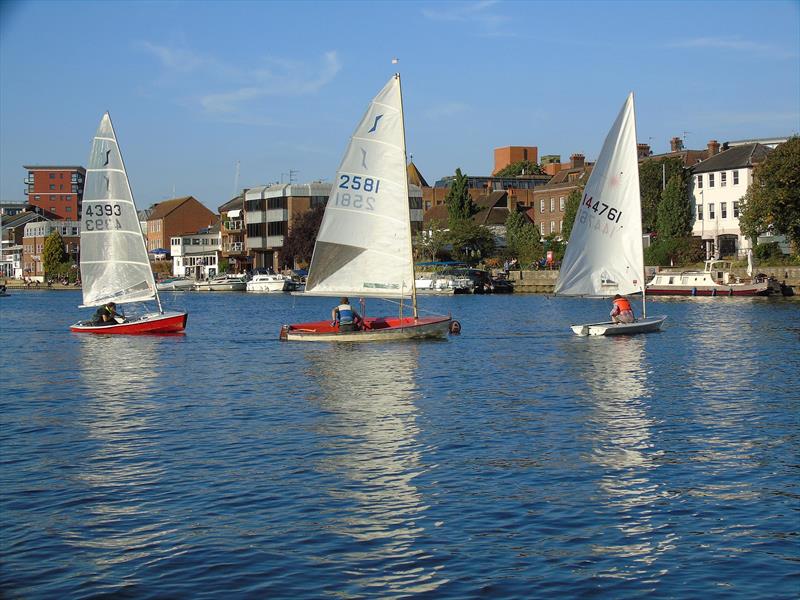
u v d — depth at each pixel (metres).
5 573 14.42
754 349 44.56
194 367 39.38
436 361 40.22
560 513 17.02
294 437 23.80
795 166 88.81
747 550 15.11
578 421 25.75
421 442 23.02
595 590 13.66
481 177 191.62
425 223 150.62
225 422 26.11
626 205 50.19
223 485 19.09
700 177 120.19
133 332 56.94
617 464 20.55
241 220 180.25
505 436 23.69
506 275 128.62
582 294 50.62
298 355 43.22
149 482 19.41
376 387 32.66
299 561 14.84
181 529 16.34
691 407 27.98
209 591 13.71
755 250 104.25
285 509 17.42
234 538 15.88
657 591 13.60
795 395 30.14
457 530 16.17
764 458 21.03
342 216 46.84
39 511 17.44
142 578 14.20
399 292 46.97
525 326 62.28
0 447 22.95
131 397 31.14
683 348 45.22
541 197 153.38
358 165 46.56
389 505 17.61
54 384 34.66
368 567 14.57
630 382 33.47
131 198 55.75
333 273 47.31
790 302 86.50
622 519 16.66
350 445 22.75
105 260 55.97
